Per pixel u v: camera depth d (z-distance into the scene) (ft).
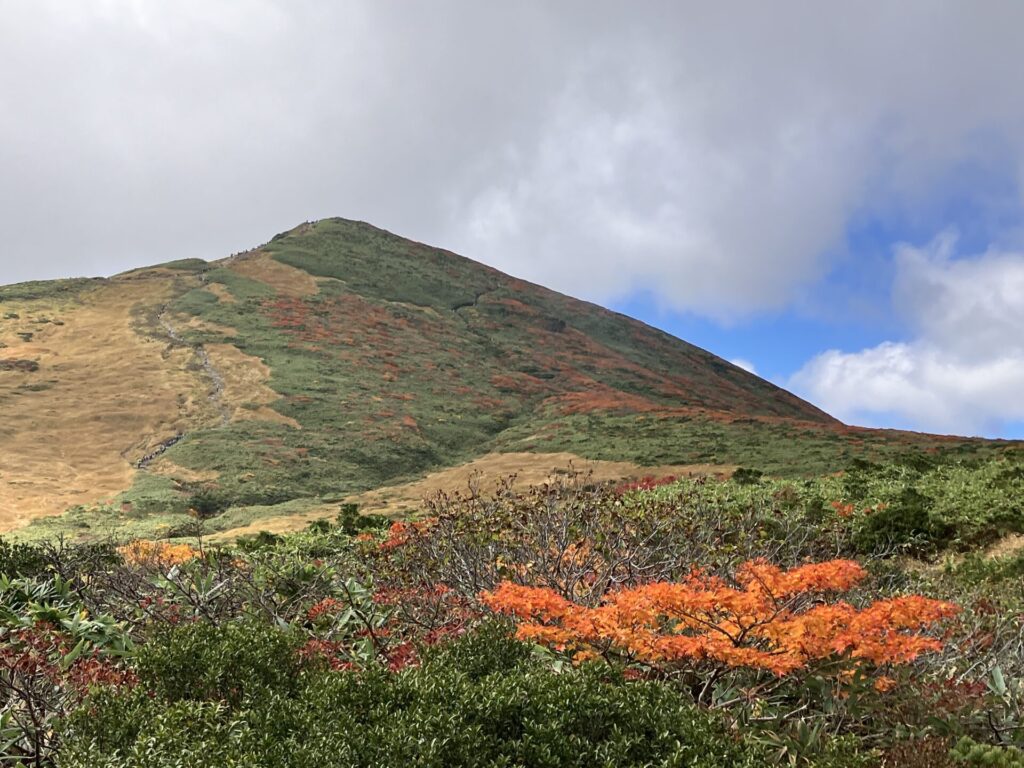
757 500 57.41
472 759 13.28
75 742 14.99
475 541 29.68
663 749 14.17
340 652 22.65
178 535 121.60
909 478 74.02
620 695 14.87
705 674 19.83
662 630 20.48
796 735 17.42
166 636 18.25
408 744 13.19
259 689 16.43
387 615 25.39
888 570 38.40
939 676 19.71
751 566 19.76
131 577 28.22
